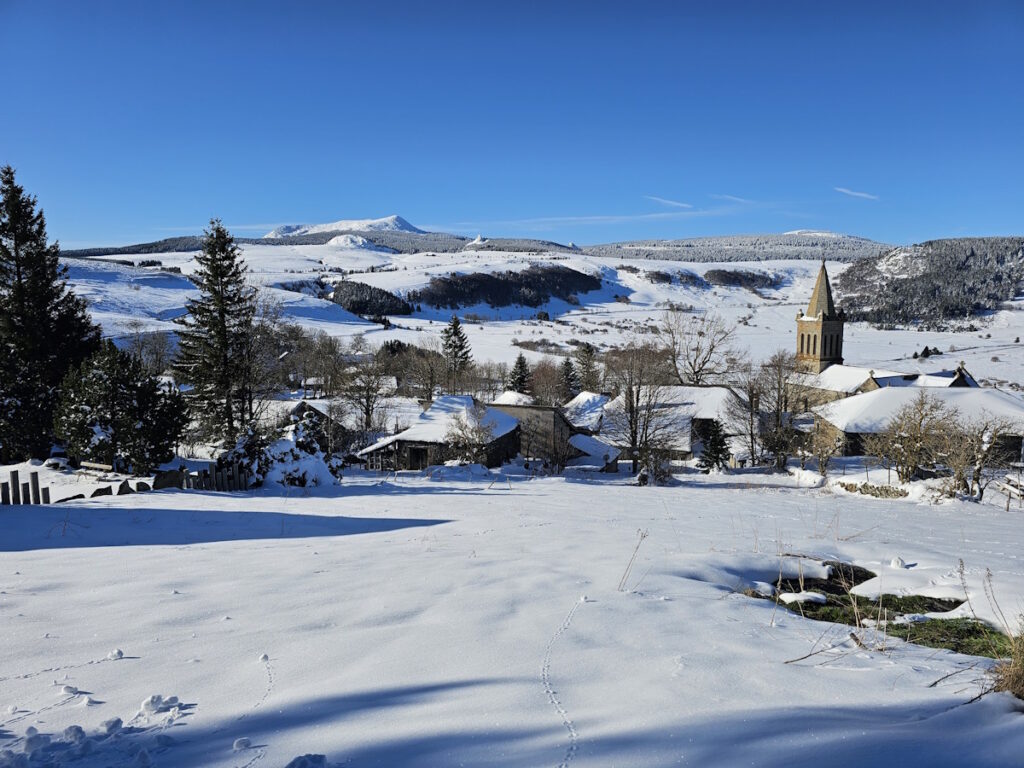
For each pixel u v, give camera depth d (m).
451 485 24.41
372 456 48.22
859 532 12.79
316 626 5.38
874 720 3.58
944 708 3.84
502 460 51.47
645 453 42.25
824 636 5.58
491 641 4.98
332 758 3.02
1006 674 4.20
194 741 3.25
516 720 3.48
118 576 7.33
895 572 8.39
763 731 3.33
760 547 9.80
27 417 30.36
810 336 81.12
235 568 7.79
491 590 6.61
